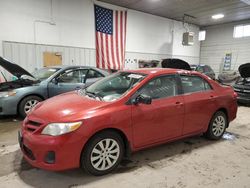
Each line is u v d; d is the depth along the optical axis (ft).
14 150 11.44
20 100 16.70
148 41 38.88
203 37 50.14
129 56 36.29
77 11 29.73
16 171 9.35
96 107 9.00
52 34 28.02
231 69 45.65
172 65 25.85
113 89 10.87
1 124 16.02
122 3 32.78
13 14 24.82
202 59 50.26
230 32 45.42
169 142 11.99
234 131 15.98
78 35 30.19
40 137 8.18
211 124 13.20
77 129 8.23
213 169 9.95
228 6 34.04
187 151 11.90
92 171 8.87
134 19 36.22
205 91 12.82
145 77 10.68
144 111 9.89
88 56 31.45
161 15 39.68
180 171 9.68
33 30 26.45
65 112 8.68
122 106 9.39
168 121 10.84
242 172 9.75
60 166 8.13
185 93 11.77
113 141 9.26
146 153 11.50
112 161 9.36
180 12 37.70
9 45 24.95
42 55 27.48
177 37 44.19
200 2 31.99
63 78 18.76
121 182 8.69
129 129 9.50
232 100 14.14
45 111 9.05
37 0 26.35
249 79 26.27
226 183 8.82
